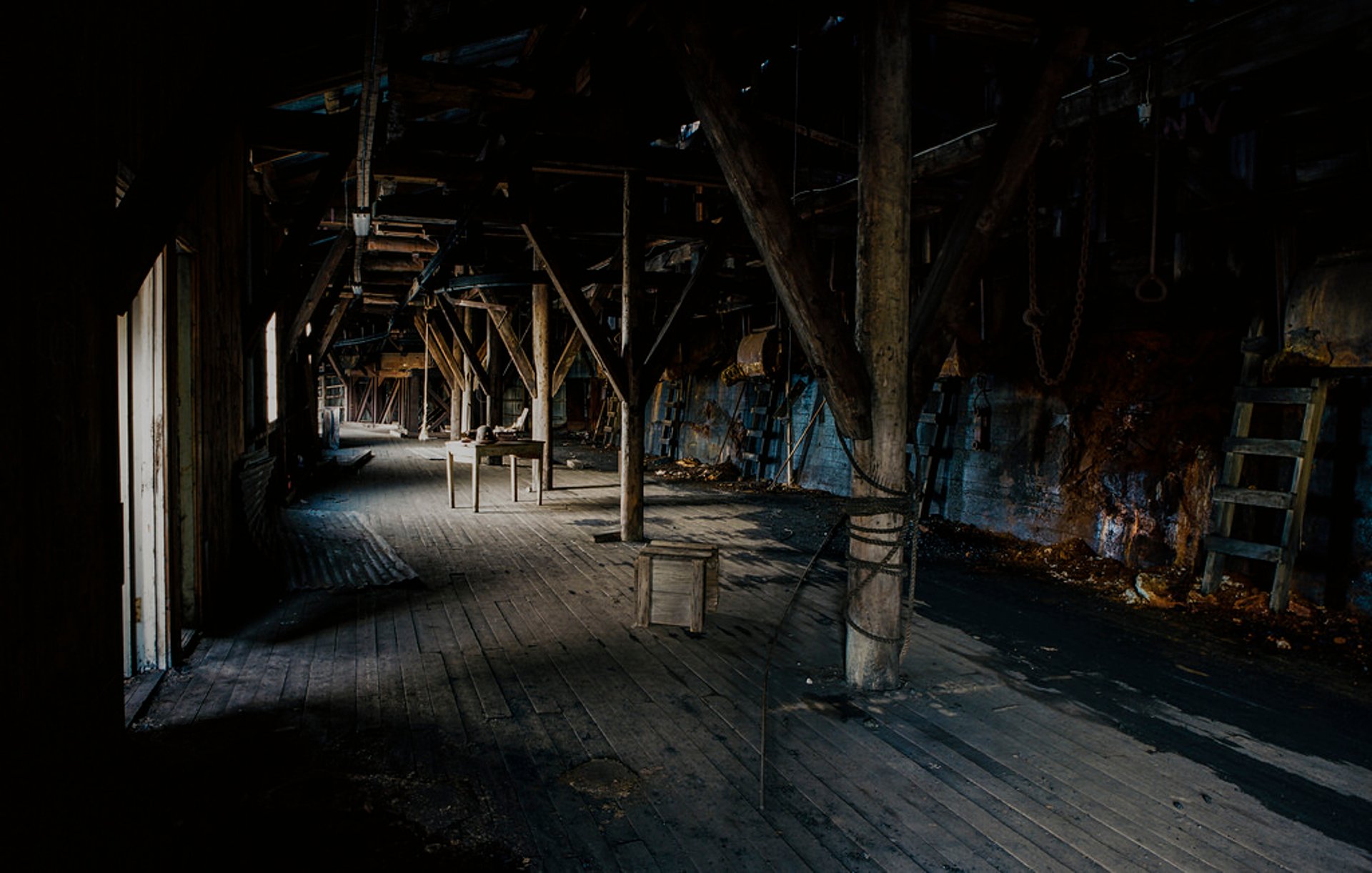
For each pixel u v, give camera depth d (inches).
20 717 82.0
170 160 109.2
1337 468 221.1
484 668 173.8
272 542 286.8
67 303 95.5
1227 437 238.1
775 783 123.1
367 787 118.5
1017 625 214.4
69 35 96.8
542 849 103.8
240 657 178.4
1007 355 343.3
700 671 173.8
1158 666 182.5
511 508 410.6
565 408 997.8
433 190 399.5
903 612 202.4
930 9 159.5
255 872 95.3
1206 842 108.9
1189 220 249.4
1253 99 209.2
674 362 669.9
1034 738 142.2
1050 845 107.2
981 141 249.9
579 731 141.1
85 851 91.8
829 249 402.9
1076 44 157.4
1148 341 285.4
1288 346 218.8
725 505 425.7
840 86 310.2
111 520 109.7
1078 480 303.6
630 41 260.2
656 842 106.1
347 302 621.6
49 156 90.5
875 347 157.9
